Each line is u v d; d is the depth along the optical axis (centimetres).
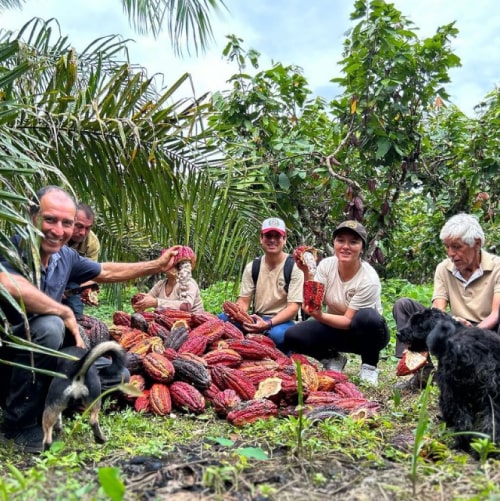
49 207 353
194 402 411
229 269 608
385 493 255
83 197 507
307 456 299
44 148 471
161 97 490
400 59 747
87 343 417
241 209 560
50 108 472
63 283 392
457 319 442
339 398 412
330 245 966
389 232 929
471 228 455
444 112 1005
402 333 401
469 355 315
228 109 806
